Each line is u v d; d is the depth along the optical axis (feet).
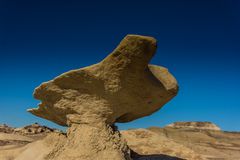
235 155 123.75
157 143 102.78
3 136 142.31
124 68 55.93
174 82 66.64
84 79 59.72
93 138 60.95
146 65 55.72
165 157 82.28
